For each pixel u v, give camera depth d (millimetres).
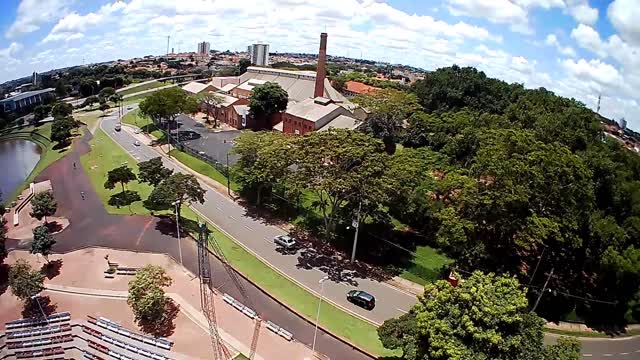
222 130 154750
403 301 64938
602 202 80875
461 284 43344
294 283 67812
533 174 63219
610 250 67312
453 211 67875
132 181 106500
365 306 62219
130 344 54625
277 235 82812
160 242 78250
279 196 92562
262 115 151875
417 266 71875
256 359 52031
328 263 74125
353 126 127250
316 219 86188
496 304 40188
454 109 152750
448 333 39875
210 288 65938
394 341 44906
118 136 149125
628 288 69812
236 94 189750
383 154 74438
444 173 90188
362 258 75625
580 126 101250
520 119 111875
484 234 66500
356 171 69500
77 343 55812
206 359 52062
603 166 79938
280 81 185500
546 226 60469
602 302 68750
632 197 80500
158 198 77500
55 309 61094
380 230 79562
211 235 81438
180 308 61062
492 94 159000
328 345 55188
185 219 87250
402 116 125688
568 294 69125
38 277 60125
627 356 61219
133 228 83250
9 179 127375
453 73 163625
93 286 65938
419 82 174375
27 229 83688
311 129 129250
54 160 128500
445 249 75625
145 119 169250
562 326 66000
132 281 58188
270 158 82188
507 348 38312
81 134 154250
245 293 65250
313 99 145875
